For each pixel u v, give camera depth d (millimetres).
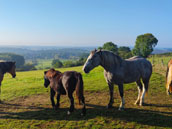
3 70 7195
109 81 5633
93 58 5129
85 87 9477
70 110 5281
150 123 4586
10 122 4875
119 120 4793
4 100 7312
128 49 76125
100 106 6090
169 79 5703
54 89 5656
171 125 4453
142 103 6055
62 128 4434
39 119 5055
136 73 5641
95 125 4516
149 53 52188
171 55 41250
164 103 6305
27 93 8484
